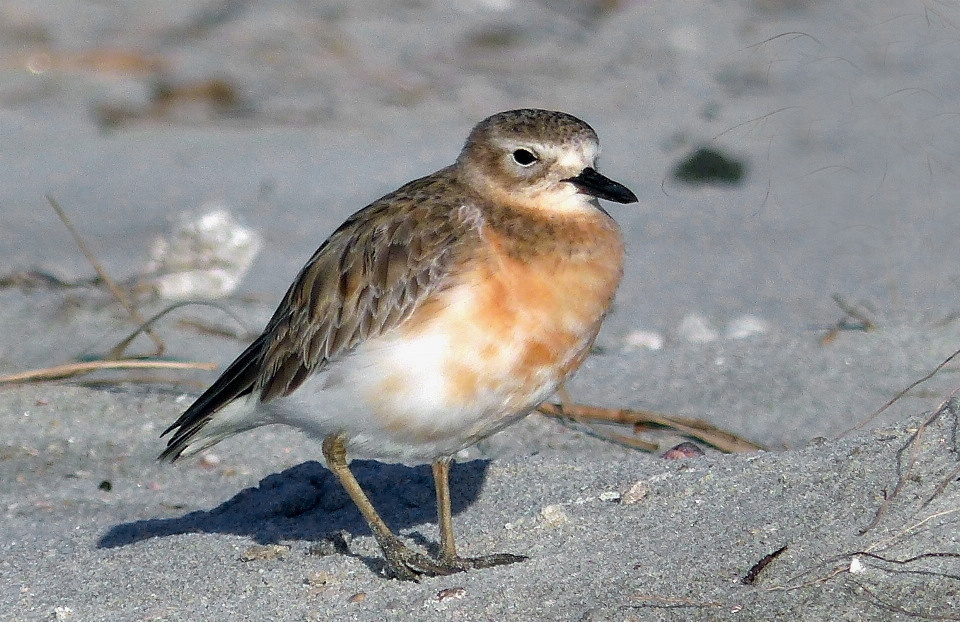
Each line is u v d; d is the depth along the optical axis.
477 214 10.19
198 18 31.81
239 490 12.77
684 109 26.75
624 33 31.11
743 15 30.86
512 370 9.84
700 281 19.25
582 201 10.49
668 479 11.05
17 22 30.78
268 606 9.59
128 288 18.34
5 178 23.48
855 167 23.61
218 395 10.90
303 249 20.00
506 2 33.03
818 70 25.91
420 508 11.58
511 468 12.04
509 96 27.84
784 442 13.43
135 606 9.68
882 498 9.88
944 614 8.55
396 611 9.32
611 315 17.98
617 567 9.52
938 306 17.30
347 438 10.38
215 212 19.20
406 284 9.91
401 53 30.09
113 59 29.14
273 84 28.41
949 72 25.06
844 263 19.80
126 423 14.23
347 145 25.28
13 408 14.42
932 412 11.02
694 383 15.19
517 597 9.28
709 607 8.84
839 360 15.51
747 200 23.02
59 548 11.05
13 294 18.19
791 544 9.48
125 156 24.80
